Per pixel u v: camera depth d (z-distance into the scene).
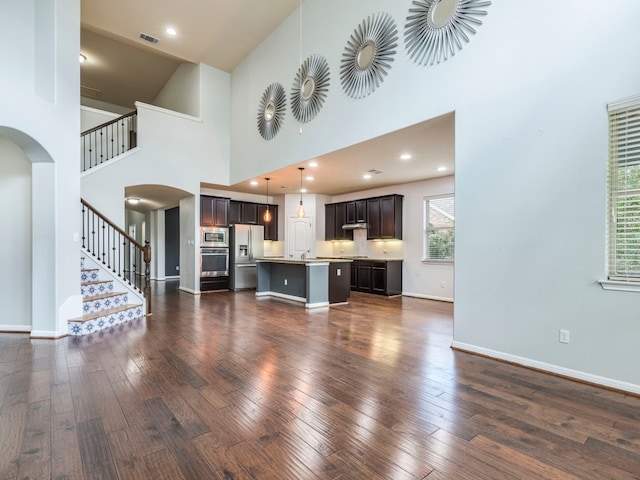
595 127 2.57
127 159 6.16
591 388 2.54
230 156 7.65
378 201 7.76
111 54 7.22
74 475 1.56
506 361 3.07
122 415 2.11
